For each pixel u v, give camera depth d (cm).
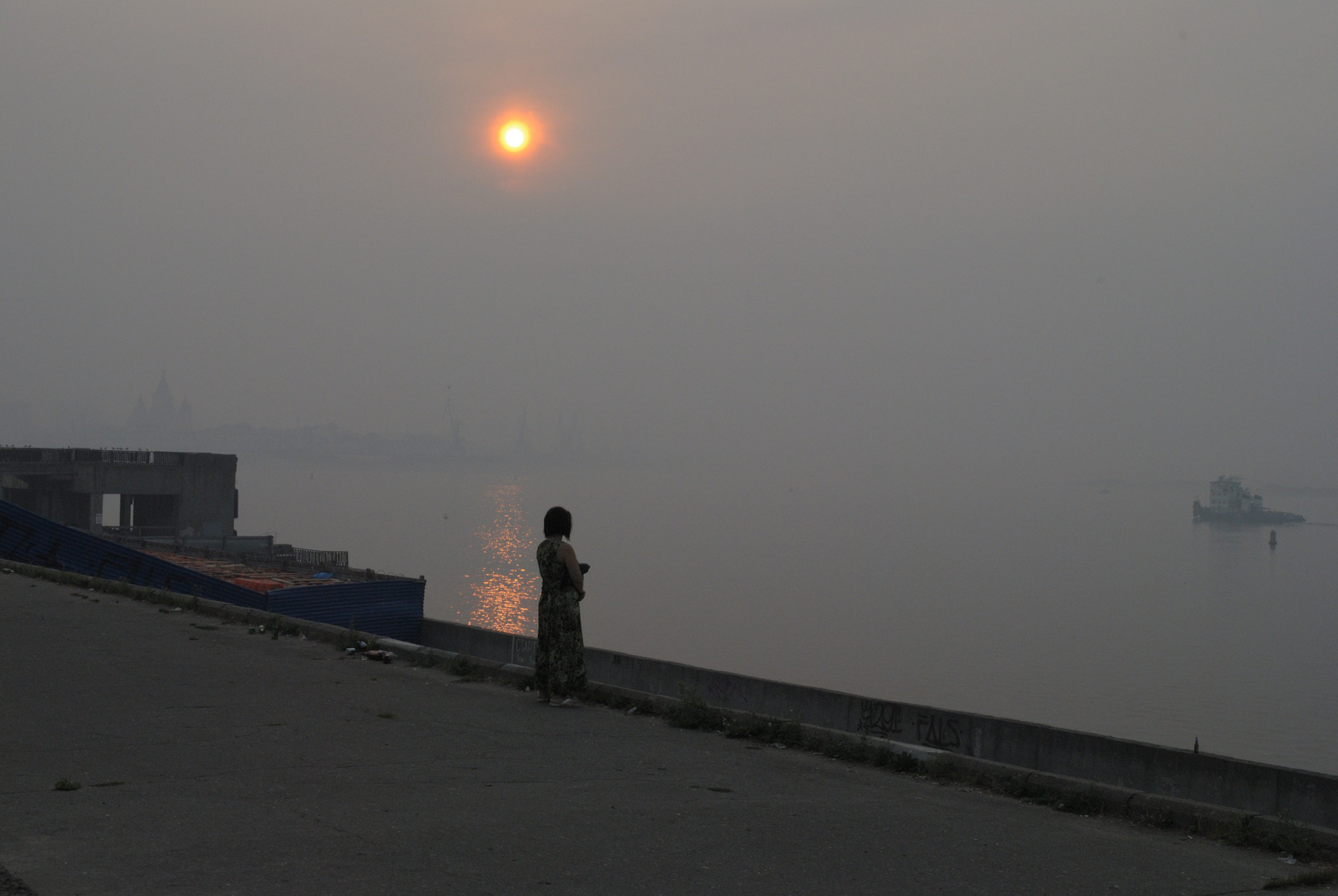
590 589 18012
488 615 12962
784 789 717
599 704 998
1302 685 11081
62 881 460
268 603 2473
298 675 1050
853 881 525
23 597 1509
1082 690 10619
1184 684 11025
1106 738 910
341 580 2942
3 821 543
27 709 824
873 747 831
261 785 640
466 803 624
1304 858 630
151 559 2462
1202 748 8288
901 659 12031
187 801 598
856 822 636
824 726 1120
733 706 1203
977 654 12550
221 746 740
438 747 777
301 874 485
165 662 1073
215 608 1482
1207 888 549
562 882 496
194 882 468
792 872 531
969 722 1003
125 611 1441
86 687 921
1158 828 689
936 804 704
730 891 498
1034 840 625
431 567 18612
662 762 776
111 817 560
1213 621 16088
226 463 6750
